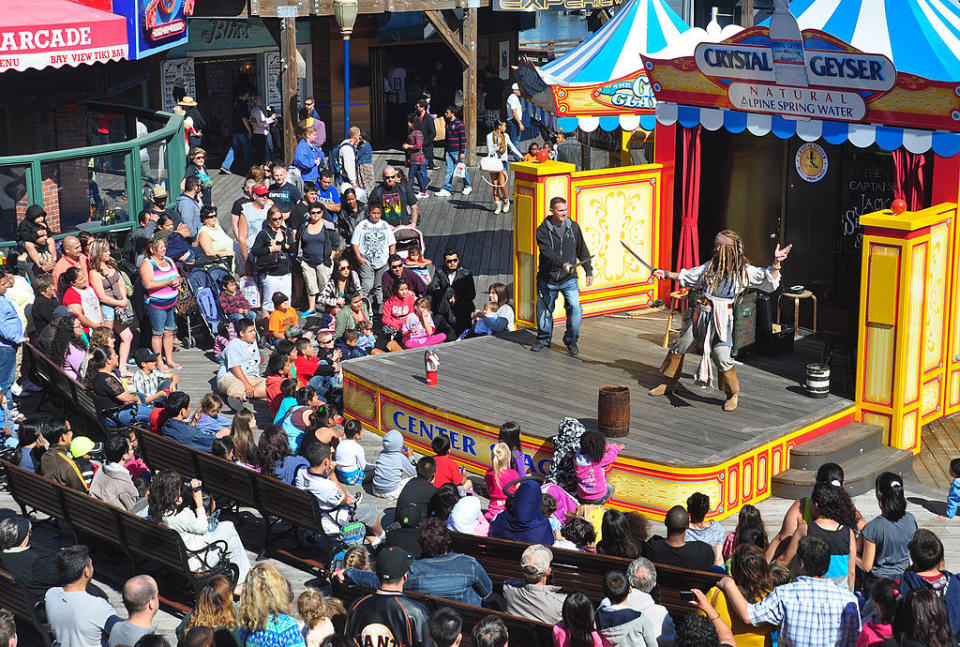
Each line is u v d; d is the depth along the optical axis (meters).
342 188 23.48
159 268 15.08
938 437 13.16
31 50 18.72
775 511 11.59
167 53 27.67
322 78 30.03
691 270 12.51
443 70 32.53
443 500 9.94
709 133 16.09
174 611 9.55
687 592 8.12
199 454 10.81
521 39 37.62
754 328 14.33
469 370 13.91
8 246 17.38
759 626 7.41
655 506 11.33
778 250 12.12
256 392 14.37
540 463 11.88
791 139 15.45
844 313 15.22
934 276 12.70
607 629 7.28
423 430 13.02
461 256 21.09
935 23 13.37
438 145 30.42
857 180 15.05
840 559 8.25
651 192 16.16
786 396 13.02
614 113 16.56
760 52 13.50
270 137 27.83
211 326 16.28
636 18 16.92
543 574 8.22
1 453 12.01
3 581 8.84
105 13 20.05
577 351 14.45
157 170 19.78
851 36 13.54
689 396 13.02
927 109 12.33
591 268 14.47
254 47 30.05
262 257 16.72
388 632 7.30
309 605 7.84
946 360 13.26
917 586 7.93
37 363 13.67
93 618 8.19
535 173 14.85
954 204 12.78
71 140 21.84
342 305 16.50
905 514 9.02
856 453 12.34
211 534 9.61
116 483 10.37
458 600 8.43
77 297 14.41
